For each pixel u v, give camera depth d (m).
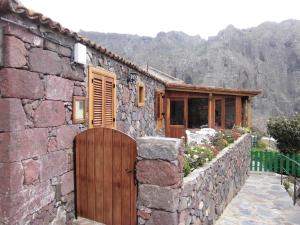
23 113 3.12
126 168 3.82
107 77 5.60
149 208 3.53
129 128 7.17
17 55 3.01
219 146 6.94
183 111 12.23
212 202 5.32
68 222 4.09
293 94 50.81
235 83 48.34
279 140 13.07
